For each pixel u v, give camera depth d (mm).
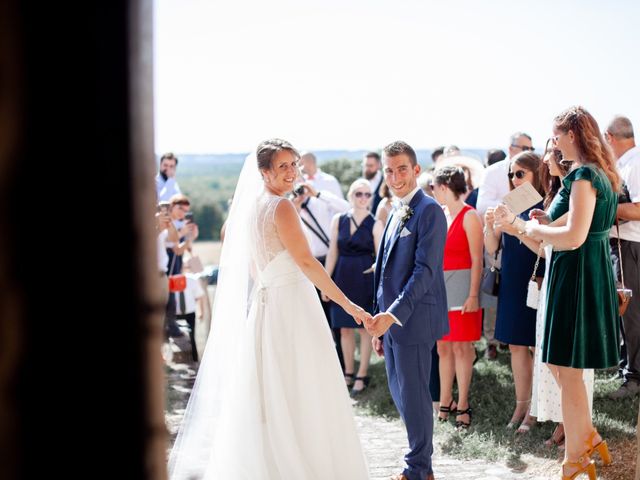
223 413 3881
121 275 902
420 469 4051
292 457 3695
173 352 7215
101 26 872
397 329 4004
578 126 3713
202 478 3912
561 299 3754
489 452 4820
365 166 8953
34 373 860
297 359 3773
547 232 3713
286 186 3910
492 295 5402
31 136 834
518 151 7109
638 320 5598
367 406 6344
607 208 3719
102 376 899
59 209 854
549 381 4633
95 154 874
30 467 866
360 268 6770
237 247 3982
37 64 835
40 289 853
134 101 909
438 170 5590
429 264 3920
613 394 5672
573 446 3904
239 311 3961
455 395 6230
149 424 953
